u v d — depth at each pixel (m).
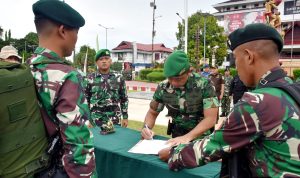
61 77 1.33
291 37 40.16
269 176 1.11
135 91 17.58
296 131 1.09
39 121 1.32
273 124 1.10
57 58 1.40
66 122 1.28
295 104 1.13
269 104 1.12
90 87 3.90
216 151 1.25
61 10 1.40
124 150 2.17
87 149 1.31
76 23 1.44
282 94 1.13
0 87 1.18
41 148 1.32
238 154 1.24
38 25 1.43
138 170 1.95
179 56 2.26
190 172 1.70
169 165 1.56
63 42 1.43
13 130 1.23
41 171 1.33
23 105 1.25
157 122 7.35
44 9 1.38
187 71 2.29
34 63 1.36
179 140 2.16
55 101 1.31
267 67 1.20
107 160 2.19
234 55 1.29
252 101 1.14
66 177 1.34
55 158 1.37
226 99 8.27
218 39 42.06
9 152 1.23
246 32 1.22
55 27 1.40
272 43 1.19
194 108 2.40
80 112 1.32
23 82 1.26
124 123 4.16
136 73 39.47
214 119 2.34
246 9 54.62
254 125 1.13
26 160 1.27
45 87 1.31
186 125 2.48
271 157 1.11
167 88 2.48
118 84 4.04
